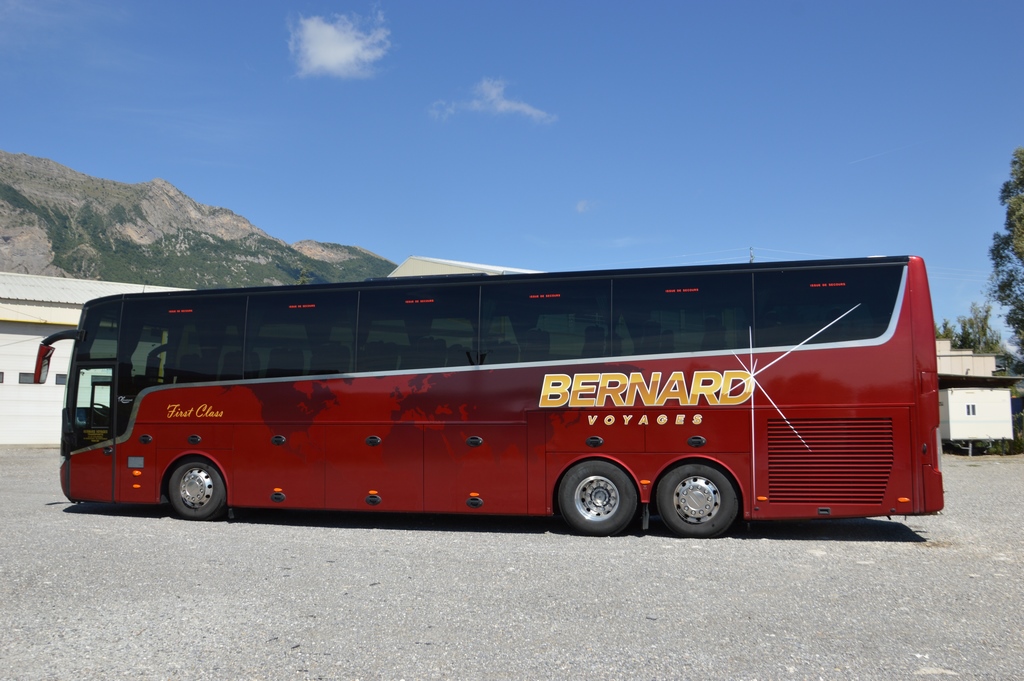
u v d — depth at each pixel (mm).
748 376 10438
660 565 8703
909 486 9930
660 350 10742
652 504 10859
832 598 7172
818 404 10219
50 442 32406
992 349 53812
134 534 10984
